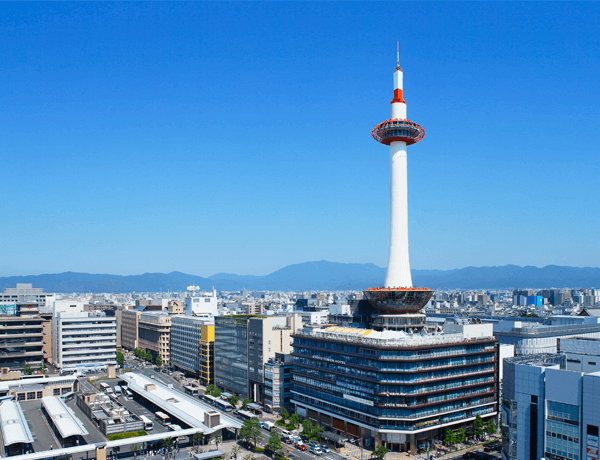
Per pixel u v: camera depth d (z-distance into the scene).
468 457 175.62
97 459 173.62
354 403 195.50
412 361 182.00
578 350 163.75
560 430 120.06
